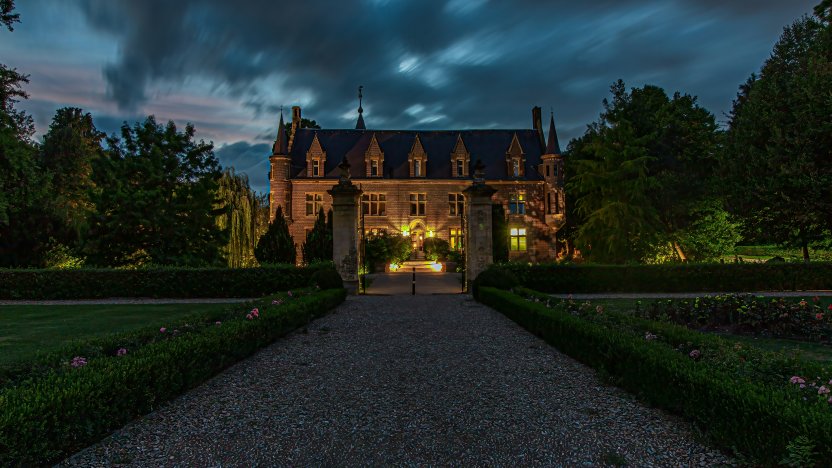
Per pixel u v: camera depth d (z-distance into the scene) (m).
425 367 6.86
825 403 3.46
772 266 16.97
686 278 16.86
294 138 40.22
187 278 16.31
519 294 12.29
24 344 8.27
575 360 7.14
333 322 10.73
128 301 15.43
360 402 5.36
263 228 30.64
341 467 3.79
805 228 20.69
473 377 6.33
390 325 10.33
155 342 5.98
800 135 19.27
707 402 4.13
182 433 4.47
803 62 22.09
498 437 4.36
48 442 3.68
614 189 25.97
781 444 3.33
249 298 16.20
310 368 6.82
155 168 19.08
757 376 4.32
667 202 25.89
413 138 41.31
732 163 22.53
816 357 7.00
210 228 20.62
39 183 21.95
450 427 4.60
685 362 4.79
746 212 22.50
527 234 38.50
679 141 29.02
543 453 4.02
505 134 42.00
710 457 3.87
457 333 9.38
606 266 16.91
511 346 8.17
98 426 4.24
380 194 38.25
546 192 37.94
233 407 5.19
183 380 5.63
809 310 8.86
